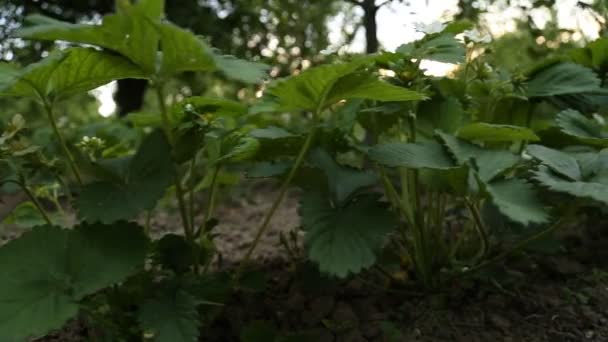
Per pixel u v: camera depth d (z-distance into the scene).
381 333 0.66
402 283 0.73
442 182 0.65
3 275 0.54
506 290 0.71
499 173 0.62
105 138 0.94
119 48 0.56
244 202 1.34
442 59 0.64
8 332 0.51
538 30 1.05
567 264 0.75
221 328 0.67
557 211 0.71
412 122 0.68
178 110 0.65
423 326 0.67
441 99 0.72
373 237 0.60
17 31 0.53
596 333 0.66
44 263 0.55
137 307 0.61
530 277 0.75
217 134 0.69
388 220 0.61
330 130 0.70
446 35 0.67
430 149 0.64
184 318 0.55
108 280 0.54
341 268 0.58
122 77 0.59
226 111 0.65
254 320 0.65
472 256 0.78
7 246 0.56
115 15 0.53
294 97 0.61
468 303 0.70
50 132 1.39
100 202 0.56
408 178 0.75
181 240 0.63
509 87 0.73
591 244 0.81
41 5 2.27
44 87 0.59
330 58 0.74
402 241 0.78
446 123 0.70
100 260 0.55
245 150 0.61
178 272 0.63
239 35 2.50
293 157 0.72
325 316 0.69
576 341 0.65
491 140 0.66
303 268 0.71
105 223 0.54
